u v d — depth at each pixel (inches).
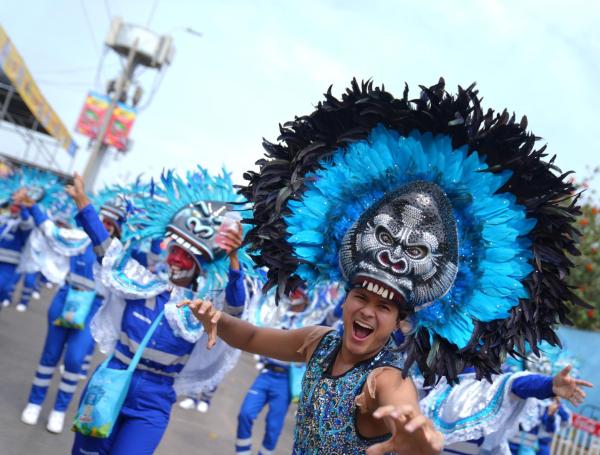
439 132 90.1
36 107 771.4
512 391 175.0
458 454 187.2
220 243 153.3
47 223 251.1
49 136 1016.9
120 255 167.5
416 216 86.7
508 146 88.1
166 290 165.6
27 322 453.7
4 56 616.4
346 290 92.9
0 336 371.9
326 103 96.4
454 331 89.0
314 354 94.5
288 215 99.5
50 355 238.2
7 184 371.9
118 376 155.4
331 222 93.9
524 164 88.0
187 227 172.6
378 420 84.4
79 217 167.2
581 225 559.8
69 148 1000.9
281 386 252.7
